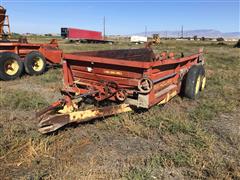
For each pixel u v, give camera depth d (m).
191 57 7.62
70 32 56.91
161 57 6.55
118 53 7.17
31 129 4.95
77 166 3.74
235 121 5.75
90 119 4.84
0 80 9.66
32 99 6.64
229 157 4.14
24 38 11.64
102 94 5.33
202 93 8.02
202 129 5.20
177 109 6.37
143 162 3.92
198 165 3.81
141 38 61.47
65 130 4.84
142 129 4.98
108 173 3.59
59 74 10.76
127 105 5.29
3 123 5.23
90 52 6.39
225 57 20.55
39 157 3.93
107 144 4.47
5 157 3.90
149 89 4.89
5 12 11.39
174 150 4.29
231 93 8.13
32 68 10.39
